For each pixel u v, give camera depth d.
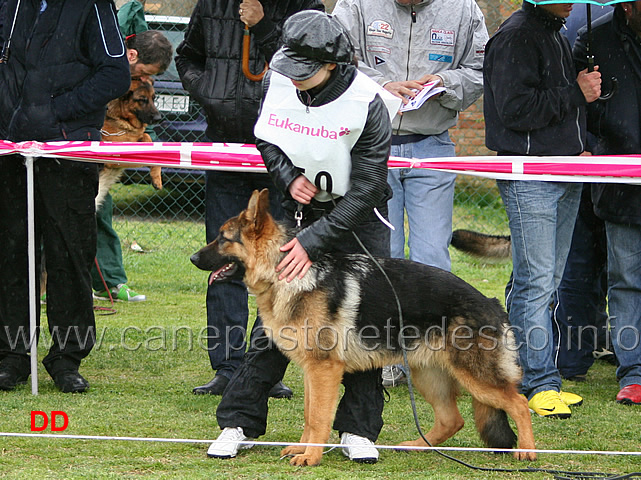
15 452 5.96
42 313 10.73
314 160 5.51
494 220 16.83
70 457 5.89
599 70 8.08
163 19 15.20
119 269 11.91
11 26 7.59
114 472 5.52
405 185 8.47
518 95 7.36
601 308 9.66
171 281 13.27
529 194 7.49
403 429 7.00
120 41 7.59
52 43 7.48
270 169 5.76
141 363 8.89
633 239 8.09
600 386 8.66
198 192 15.97
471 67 8.66
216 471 5.64
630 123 8.01
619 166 7.20
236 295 7.93
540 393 7.60
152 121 11.31
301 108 5.50
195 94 7.66
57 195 7.52
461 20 8.62
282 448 6.31
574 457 6.23
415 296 5.91
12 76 7.61
